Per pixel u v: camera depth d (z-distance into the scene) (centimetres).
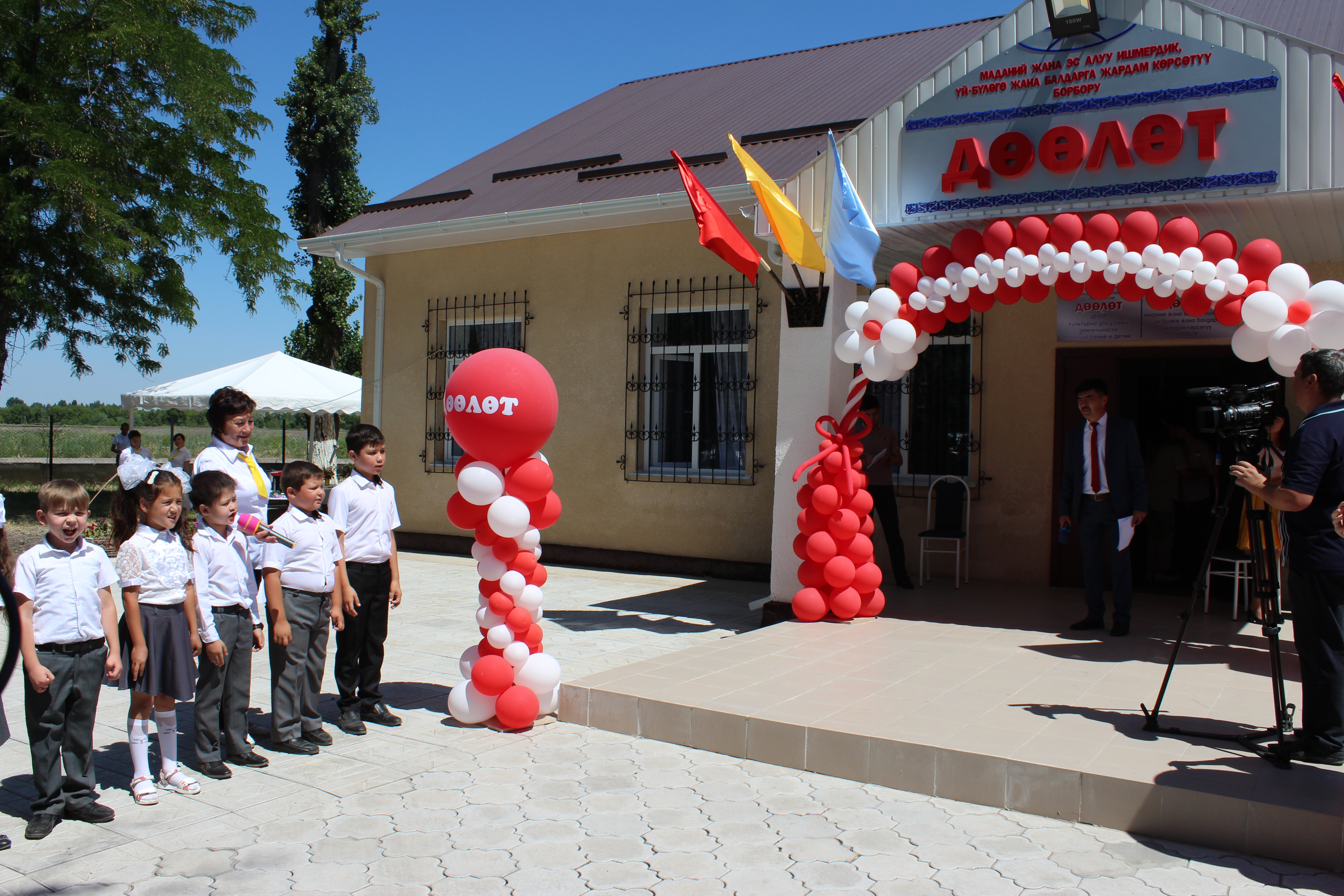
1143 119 584
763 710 466
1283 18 852
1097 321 881
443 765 447
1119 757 395
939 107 656
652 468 1105
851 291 761
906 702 483
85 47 1460
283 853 348
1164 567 898
